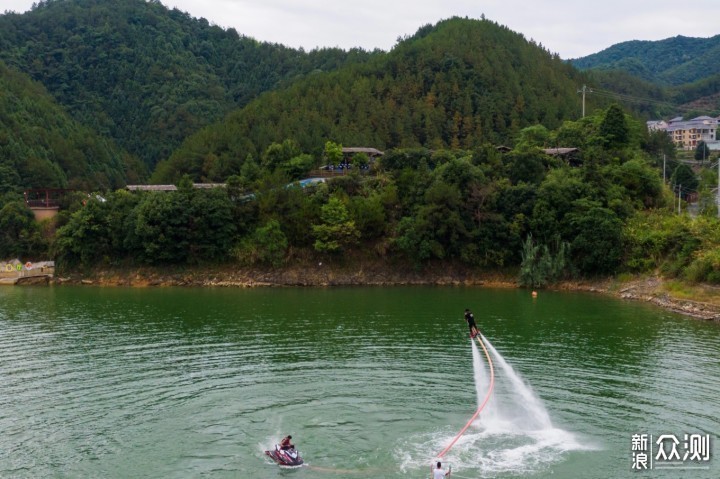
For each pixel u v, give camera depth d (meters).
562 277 103.56
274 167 136.38
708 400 44.78
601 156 121.62
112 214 117.62
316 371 51.84
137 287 108.81
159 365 53.97
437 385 48.06
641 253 98.75
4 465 34.75
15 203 125.62
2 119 164.25
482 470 33.75
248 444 37.28
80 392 46.88
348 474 33.44
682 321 73.31
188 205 114.44
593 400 44.78
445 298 91.56
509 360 55.38
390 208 115.94
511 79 188.75
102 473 33.69
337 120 170.88
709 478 32.97
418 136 171.75
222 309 82.56
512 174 116.88
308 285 109.31
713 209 111.19
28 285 111.69
